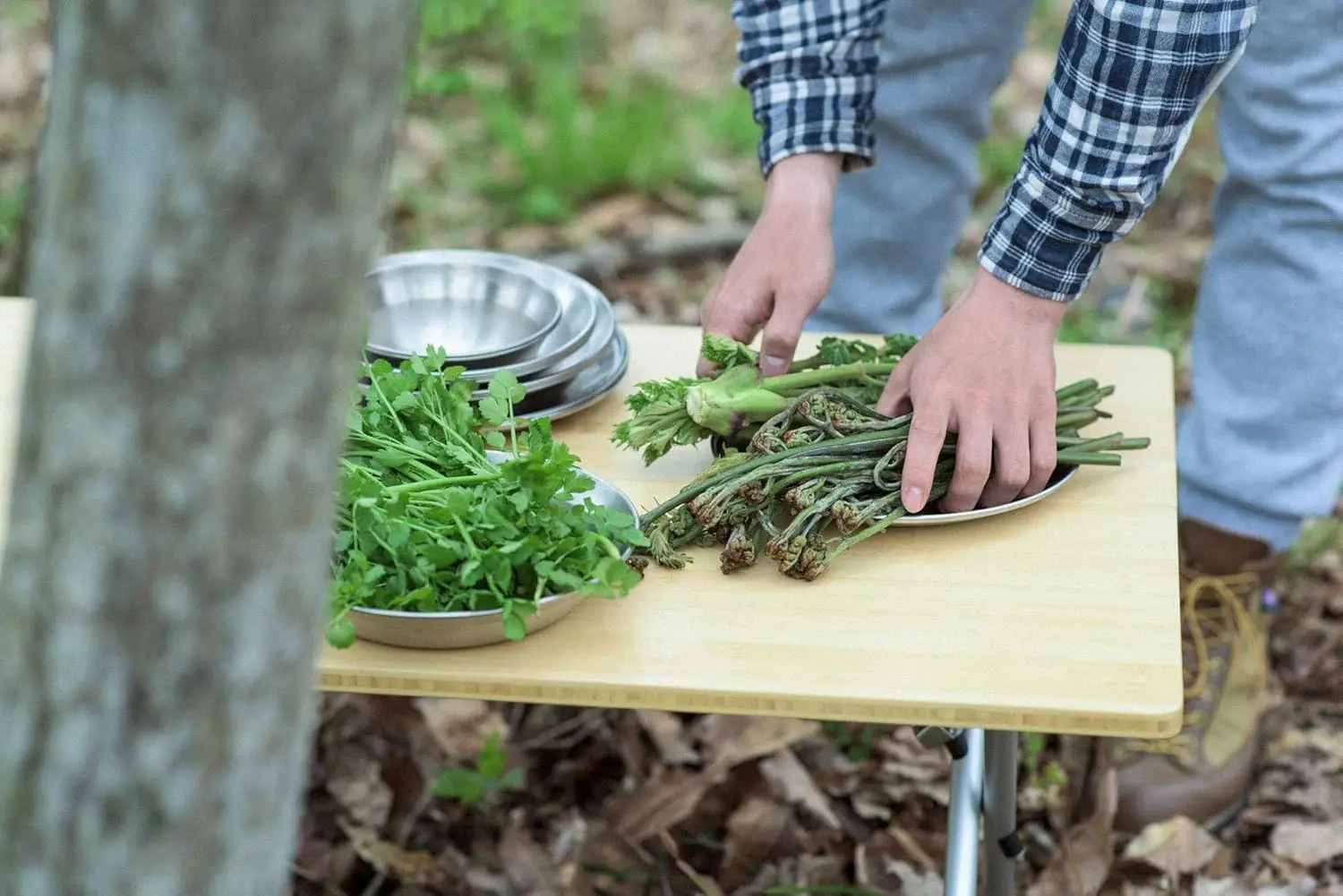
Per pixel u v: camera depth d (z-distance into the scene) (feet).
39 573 1.71
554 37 13.69
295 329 1.63
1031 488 4.28
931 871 5.93
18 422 1.72
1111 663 3.65
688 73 13.76
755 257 4.91
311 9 1.48
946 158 6.79
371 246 1.69
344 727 6.51
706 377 4.73
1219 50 3.78
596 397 4.86
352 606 3.57
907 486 4.04
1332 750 6.63
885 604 3.90
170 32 1.46
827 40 4.94
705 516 3.97
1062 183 3.95
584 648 3.71
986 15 6.41
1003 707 3.49
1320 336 5.94
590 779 6.52
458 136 12.41
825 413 4.29
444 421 4.23
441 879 5.99
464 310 5.32
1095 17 3.79
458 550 3.64
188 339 1.57
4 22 13.39
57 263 1.59
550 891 5.94
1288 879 5.96
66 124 1.55
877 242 6.97
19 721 1.80
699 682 3.58
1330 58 5.47
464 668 3.62
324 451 1.75
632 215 11.47
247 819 1.90
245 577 1.73
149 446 1.62
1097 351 5.36
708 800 6.23
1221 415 6.26
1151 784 6.07
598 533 3.80
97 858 1.84
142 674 1.74
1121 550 4.15
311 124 1.53
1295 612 7.51
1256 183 5.85
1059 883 5.73
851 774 6.43
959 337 4.16
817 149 4.98
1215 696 6.30
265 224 1.55
